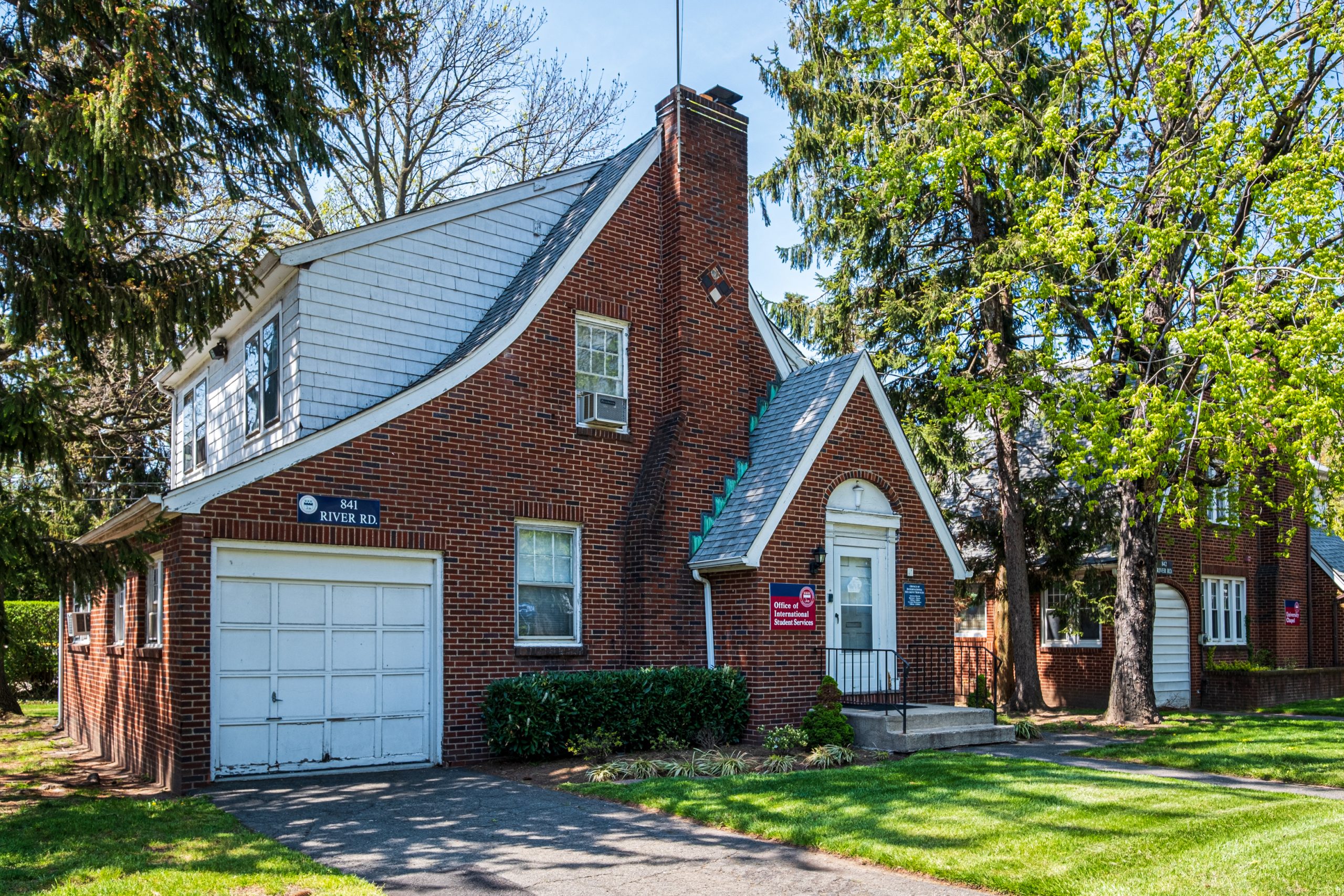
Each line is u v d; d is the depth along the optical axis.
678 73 16.80
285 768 11.97
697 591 15.37
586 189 17.66
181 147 11.96
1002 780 10.68
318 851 8.15
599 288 15.66
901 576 16.62
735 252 17.08
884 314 21.91
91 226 10.56
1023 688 21.52
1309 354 13.48
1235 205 15.80
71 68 11.38
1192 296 15.49
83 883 6.91
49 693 26.91
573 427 15.02
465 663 13.38
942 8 17.56
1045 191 16.14
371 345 14.48
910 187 17.36
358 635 12.70
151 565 12.30
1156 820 8.70
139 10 10.43
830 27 21.95
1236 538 25.81
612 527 15.26
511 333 14.48
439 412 13.57
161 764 11.91
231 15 11.59
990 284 17.16
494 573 13.84
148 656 12.69
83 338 11.24
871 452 16.45
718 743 14.12
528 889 7.09
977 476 27.09
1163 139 16.52
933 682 16.83
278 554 12.14
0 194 10.27
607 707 13.32
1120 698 18.45
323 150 12.81
